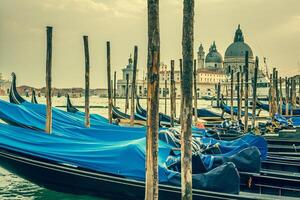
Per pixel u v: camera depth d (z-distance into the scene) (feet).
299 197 38.81
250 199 33.45
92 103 431.02
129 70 554.87
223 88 417.90
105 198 38.60
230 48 629.10
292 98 159.33
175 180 35.96
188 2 29.25
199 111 119.03
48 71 58.34
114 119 96.43
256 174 41.32
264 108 147.13
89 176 38.19
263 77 368.89
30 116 56.29
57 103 378.12
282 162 51.34
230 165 35.27
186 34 29.35
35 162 39.70
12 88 68.39
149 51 28.02
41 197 45.57
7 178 54.54
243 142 52.65
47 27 60.54
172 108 92.12
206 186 34.99
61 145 40.14
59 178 39.52
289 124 97.86
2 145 40.14
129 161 37.06
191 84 29.48
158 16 27.99
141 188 36.32
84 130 55.01
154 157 28.12
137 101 109.60
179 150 42.60
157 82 28.07
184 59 29.45
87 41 73.56
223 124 94.17
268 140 72.43
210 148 48.44
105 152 37.81
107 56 86.38
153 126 28.07
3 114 55.06
